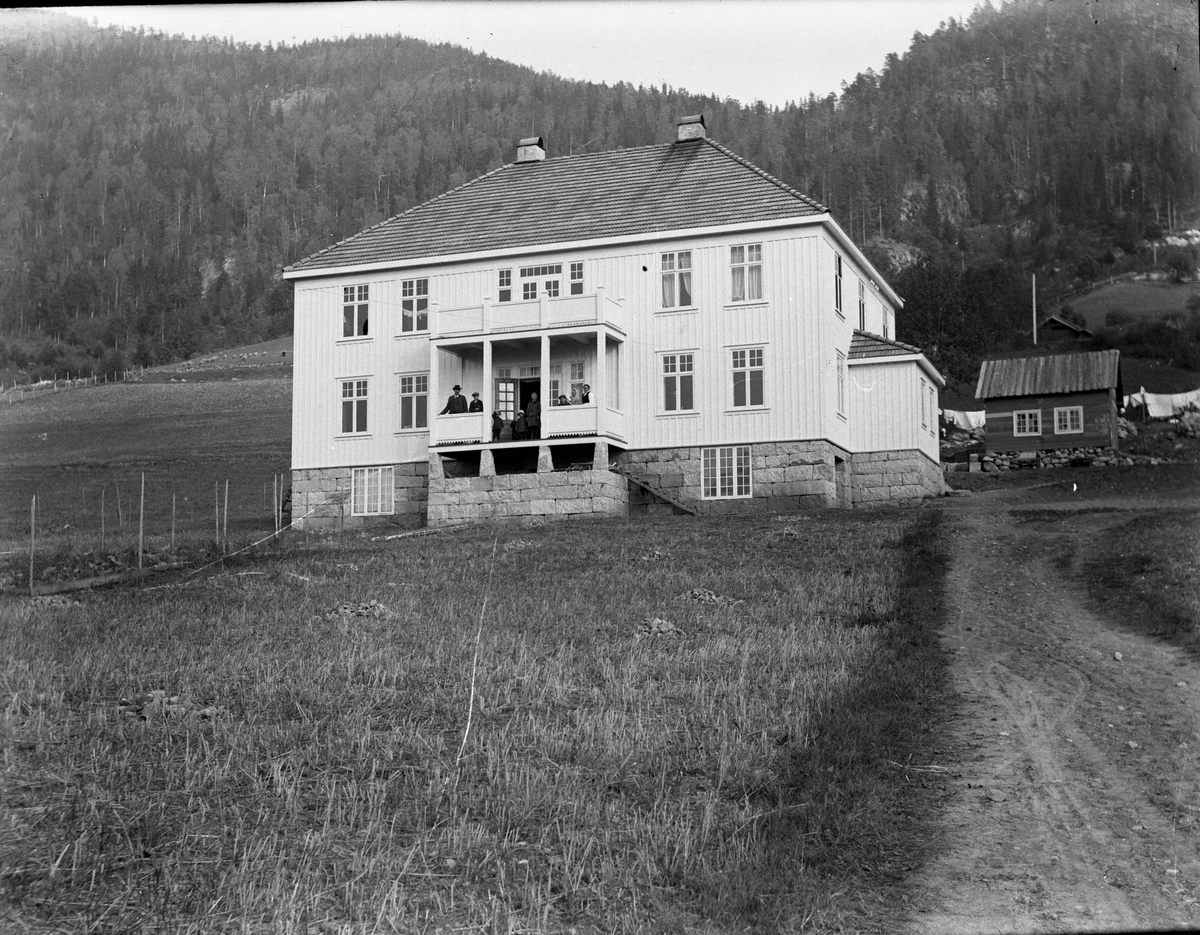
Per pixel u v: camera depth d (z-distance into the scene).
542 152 43.88
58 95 158.38
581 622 18.81
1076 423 49.88
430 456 38.22
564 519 36.16
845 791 10.91
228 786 10.87
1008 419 50.91
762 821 10.23
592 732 12.49
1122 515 29.81
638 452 38.06
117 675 14.95
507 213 41.34
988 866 9.56
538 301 37.41
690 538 29.08
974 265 118.44
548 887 9.02
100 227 176.88
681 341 38.03
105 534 39.88
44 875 9.05
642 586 22.20
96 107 197.75
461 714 13.29
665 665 15.64
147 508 55.56
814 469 36.41
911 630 17.55
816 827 10.07
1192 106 131.25
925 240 145.00
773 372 37.09
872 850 9.83
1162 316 83.75
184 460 74.00
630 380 38.41
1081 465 49.03
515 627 18.41
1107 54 149.12
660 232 38.12
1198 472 41.94
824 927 8.57
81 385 112.06
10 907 8.56
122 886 8.91
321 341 41.56
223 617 19.25
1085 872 9.41
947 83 167.12
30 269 147.88
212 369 123.56
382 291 41.09
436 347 38.41
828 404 36.69
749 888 8.95
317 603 20.72
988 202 148.38
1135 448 51.09
